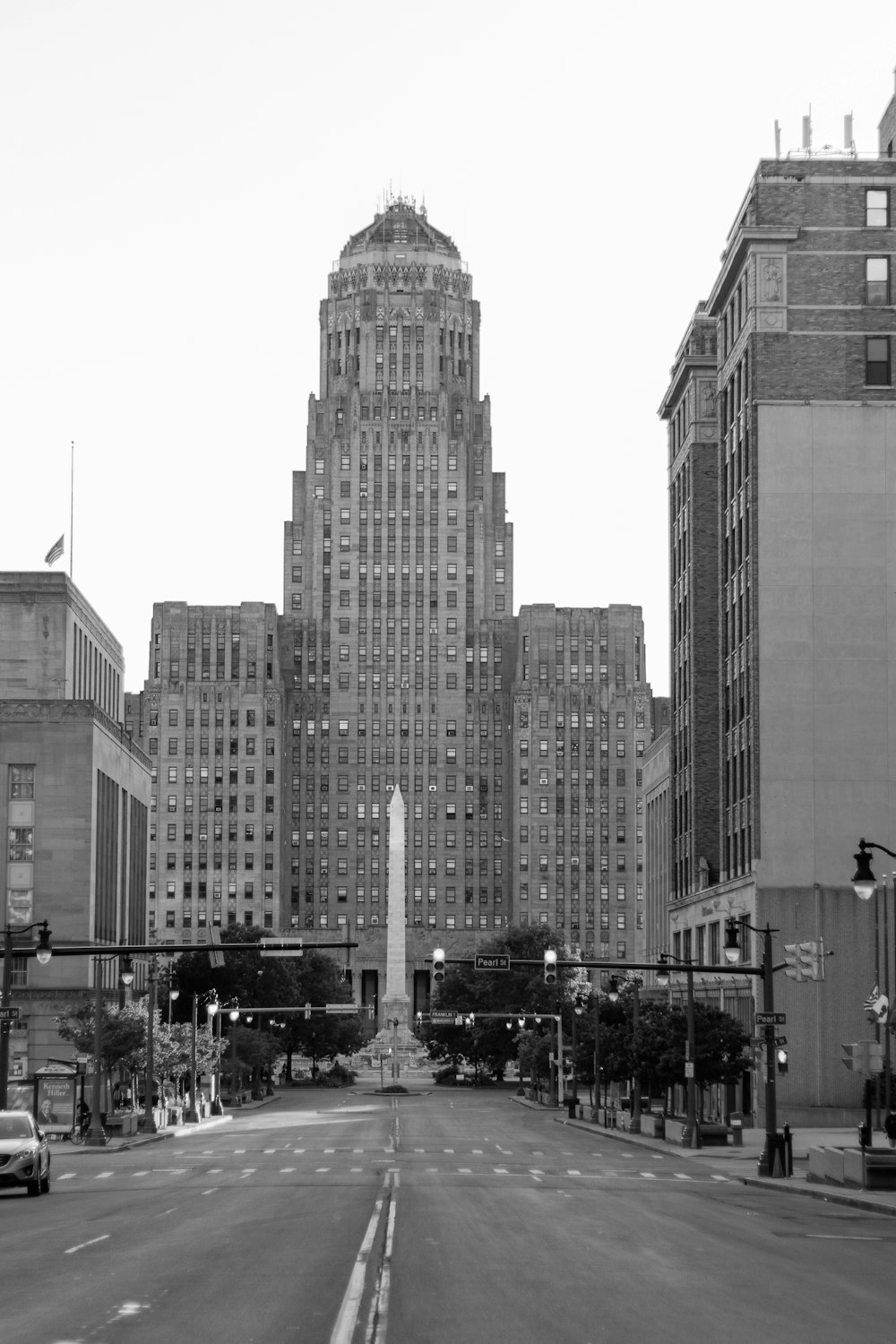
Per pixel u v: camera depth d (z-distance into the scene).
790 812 111.38
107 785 160.50
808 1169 66.19
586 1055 139.25
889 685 112.31
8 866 149.88
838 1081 108.25
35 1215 48.53
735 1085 115.12
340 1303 28.41
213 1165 76.56
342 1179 65.31
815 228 114.19
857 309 113.75
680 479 145.75
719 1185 64.88
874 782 111.62
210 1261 35.06
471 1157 83.94
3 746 150.88
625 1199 55.03
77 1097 106.25
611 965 78.38
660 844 162.12
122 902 171.62
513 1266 34.25
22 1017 145.62
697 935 132.75
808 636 112.62
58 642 159.38
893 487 113.25
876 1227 45.56
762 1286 31.50
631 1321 26.72
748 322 115.62
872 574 112.88
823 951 98.50
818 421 113.31
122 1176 68.56
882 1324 26.62
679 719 144.62
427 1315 27.05
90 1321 26.33
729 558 123.50
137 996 175.38
